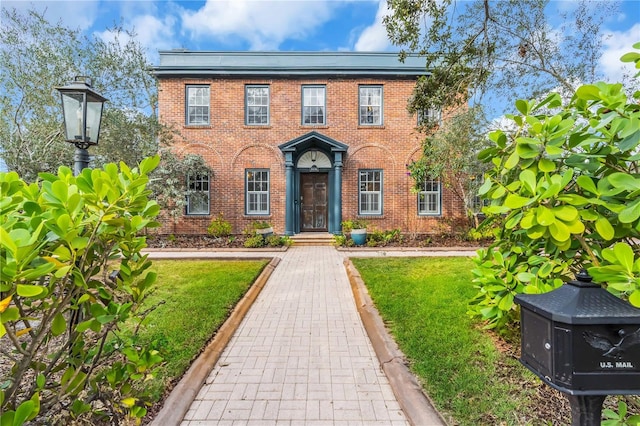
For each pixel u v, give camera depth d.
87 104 4.09
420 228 12.61
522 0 6.80
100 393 1.89
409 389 2.47
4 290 1.21
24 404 1.26
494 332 3.37
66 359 1.78
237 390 2.65
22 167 9.39
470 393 2.37
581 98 2.08
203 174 12.28
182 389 2.53
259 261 8.00
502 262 2.78
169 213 11.45
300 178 12.91
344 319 4.29
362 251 9.80
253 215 12.55
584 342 1.16
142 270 1.95
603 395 1.15
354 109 12.63
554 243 2.17
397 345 3.21
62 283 1.52
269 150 12.63
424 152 10.63
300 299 5.17
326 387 2.69
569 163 2.07
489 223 2.96
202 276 6.16
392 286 5.24
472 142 9.54
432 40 6.83
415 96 8.26
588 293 1.24
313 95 12.75
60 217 1.37
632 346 1.14
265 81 12.58
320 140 12.13
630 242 2.21
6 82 9.27
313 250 10.22
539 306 1.29
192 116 12.61
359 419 2.28
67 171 1.85
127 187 1.73
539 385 2.44
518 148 2.14
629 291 1.59
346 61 12.71
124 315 1.72
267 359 3.18
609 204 1.82
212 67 12.28
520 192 2.11
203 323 3.78
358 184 12.65
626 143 1.81
